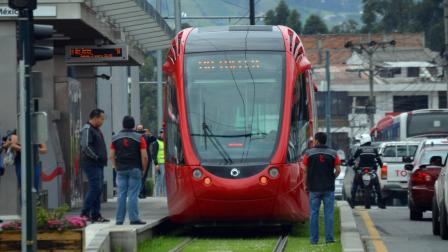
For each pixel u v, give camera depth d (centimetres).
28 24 2984
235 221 4159
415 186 5356
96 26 5084
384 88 17988
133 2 4862
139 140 3978
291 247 3809
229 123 4191
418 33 19300
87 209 4166
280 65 4312
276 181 4062
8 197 4556
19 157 4353
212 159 4109
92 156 4119
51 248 2950
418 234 4509
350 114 18138
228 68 4300
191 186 4100
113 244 3466
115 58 5544
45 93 5312
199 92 4262
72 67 6141
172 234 4500
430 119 9662
